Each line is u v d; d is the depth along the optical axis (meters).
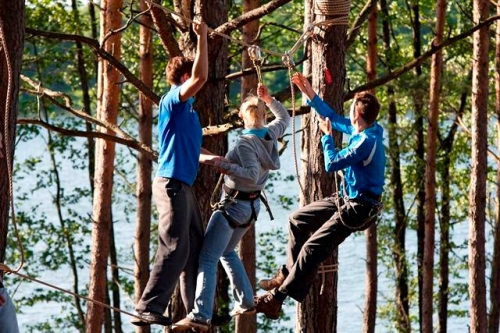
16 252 29.27
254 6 20.56
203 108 14.38
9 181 8.24
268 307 10.56
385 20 28.77
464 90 25.56
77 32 28.06
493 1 23.12
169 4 24.95
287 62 10.52
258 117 9.83
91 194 30.69
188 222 9.34
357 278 45.97
